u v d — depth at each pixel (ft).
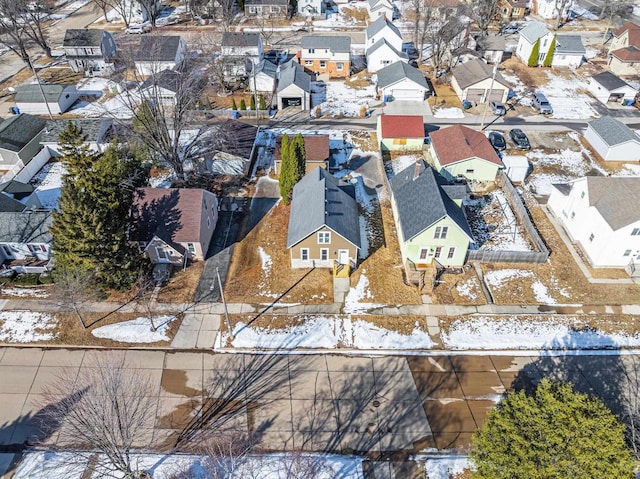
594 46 260.42
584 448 63.41
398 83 199.52
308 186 128.88
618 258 119.75
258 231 134.51
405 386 95.71
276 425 88.84
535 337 105.50
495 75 197.26
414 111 197.06
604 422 65.41
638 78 222.28
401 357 101.55
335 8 324.60
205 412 90.84
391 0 307.58
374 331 106.83
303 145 136.77
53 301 113.09
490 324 108.37
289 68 208.74
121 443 84.38
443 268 122.42
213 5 297.12
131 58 183.42
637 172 158.30
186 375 97.45
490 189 151.33
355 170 160.25
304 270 122.01
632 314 110.22
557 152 168.96
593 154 167.84
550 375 97.86
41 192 150.71
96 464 82.48
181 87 139.54
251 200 146.41
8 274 118.73
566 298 114.01
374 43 236.22
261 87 212.84
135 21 302.04
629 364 100.12
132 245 120.06
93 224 102.99
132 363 99.50
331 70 227.40
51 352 101.91
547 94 208.64
